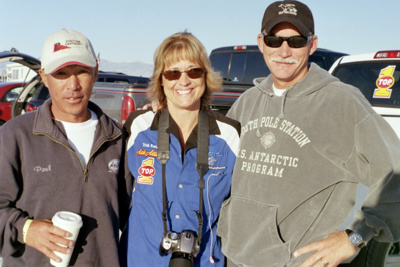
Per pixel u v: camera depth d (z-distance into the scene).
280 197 2.16
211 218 2.27
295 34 2.25
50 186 2.01
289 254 2.15
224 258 2.39
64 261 1.95
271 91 2.35
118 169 2.21
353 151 2.09
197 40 2.25
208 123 2.30
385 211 2.00
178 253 2.10
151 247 2.18
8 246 1.92
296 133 2.17
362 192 2.91
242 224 2.26
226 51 8.19
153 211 2.20
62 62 2.01
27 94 8.72
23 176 2.01
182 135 2.33
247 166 2.28
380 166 1.99
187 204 2.20
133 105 5.53
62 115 2.11
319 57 7.28
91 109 2.24
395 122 4.52
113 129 2.21
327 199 2.13
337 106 2.12
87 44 2.12
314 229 2.13
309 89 2.19
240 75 8.02
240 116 2.51
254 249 2.22
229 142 2.33
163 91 2.37
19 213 1.95
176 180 2.20
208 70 2.32
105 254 2.12
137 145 2.27
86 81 2.10
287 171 2.15
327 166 2.11
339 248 2.01
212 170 2.25
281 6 2.27
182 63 2.23
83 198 2.07
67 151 2.06
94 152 2.11
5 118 11.27
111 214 2.14
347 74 5.27
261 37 2.45
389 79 4.84
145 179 2.22
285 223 2.17
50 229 1.88
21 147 2.01
